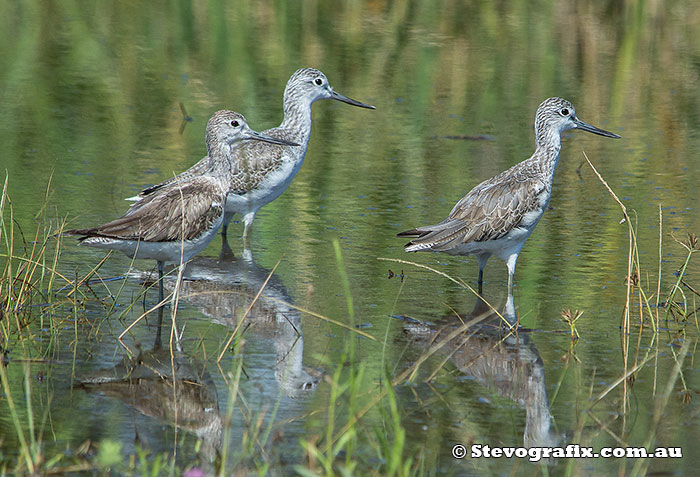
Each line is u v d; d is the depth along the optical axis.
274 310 12.22
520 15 34.06
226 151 13.58
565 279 13.67
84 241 11.84
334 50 28.97
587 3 35.56
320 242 15.12
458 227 13.19
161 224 12.22
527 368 10.65
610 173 19.36
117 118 22.11
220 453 8.57
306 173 18.80
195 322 11.73
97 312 11.92
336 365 10.55
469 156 20.19
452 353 11.02
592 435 9.20
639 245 15.09
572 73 27.55
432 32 31.53
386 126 22.50
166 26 31.22
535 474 8.52
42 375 10.01
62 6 33.34
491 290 13.24
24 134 20.42
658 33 32.22
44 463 8.20
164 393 9.71
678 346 11.33
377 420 9.32
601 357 10.98
